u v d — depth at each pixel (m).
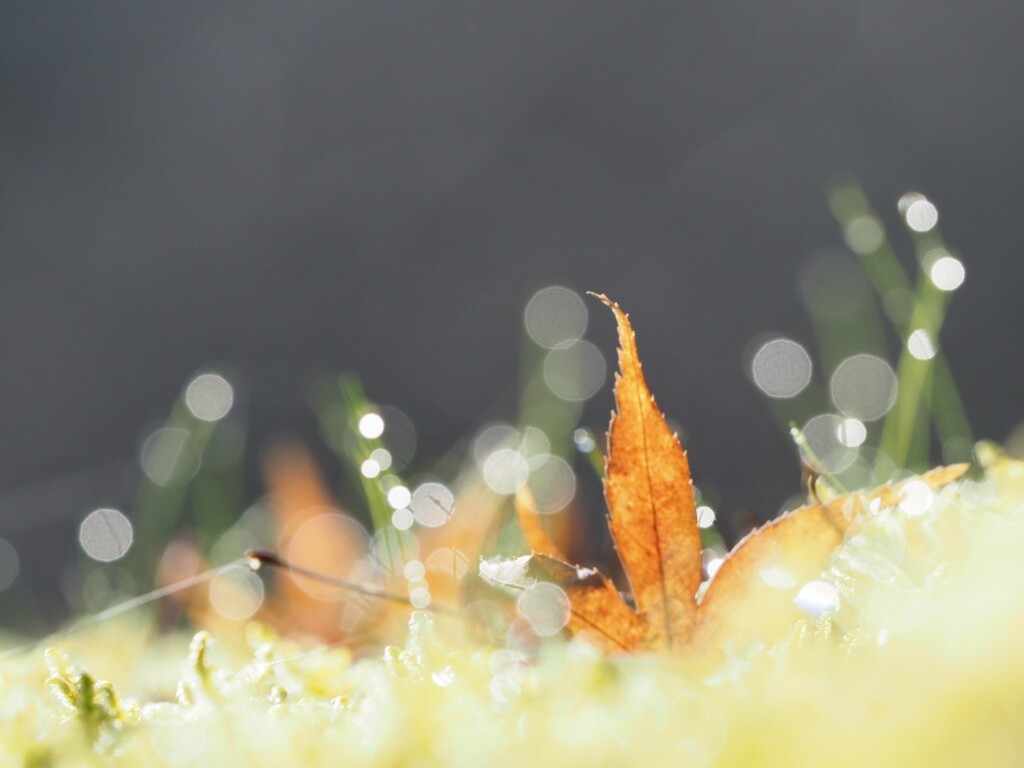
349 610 0.46
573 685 0.34
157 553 0.72
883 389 0.70
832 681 0.33
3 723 0.34
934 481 0.36
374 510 0.45
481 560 0.36
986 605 0.33
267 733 0.33
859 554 0.36
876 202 2.06
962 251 1.68
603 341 1.40
